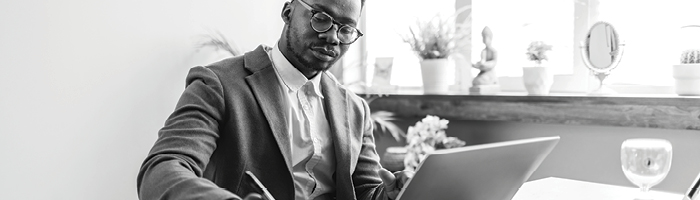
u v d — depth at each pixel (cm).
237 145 152
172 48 317
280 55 167
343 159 168
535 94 307
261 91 159
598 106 282
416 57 375
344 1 157
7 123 258
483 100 318
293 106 168
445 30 353
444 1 364
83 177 286
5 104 257
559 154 307
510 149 129
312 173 172
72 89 279
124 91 298
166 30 313
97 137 290
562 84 326
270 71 164
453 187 123
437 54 340
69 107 278
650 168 156
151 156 133
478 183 129
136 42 301
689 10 285
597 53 292
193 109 146
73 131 280
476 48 355
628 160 160
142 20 303
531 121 303
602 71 291
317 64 161
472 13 354
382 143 376
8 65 257
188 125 142
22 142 263
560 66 327
